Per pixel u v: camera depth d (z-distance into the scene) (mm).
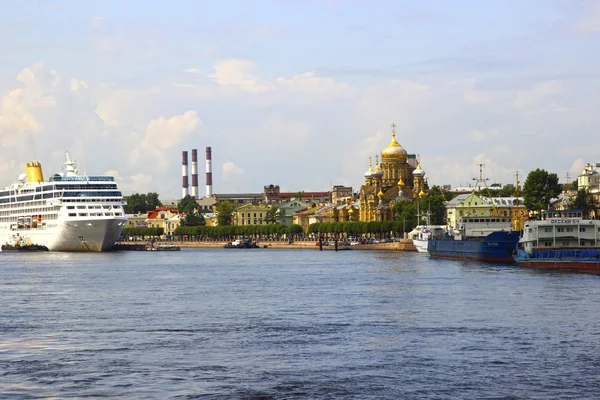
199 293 162750
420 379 85500
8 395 80312
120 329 115125
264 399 79125
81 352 98812
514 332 109375
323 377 86562
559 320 118625
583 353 96375
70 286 179500
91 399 79062
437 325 115688
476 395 79938
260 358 95125
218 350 99625
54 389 82250
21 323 120875
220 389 82188
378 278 193875
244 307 138500
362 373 88062
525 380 84812
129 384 84000
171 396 79938
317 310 133250
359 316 125500
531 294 149875
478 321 118750
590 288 158750
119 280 197000
